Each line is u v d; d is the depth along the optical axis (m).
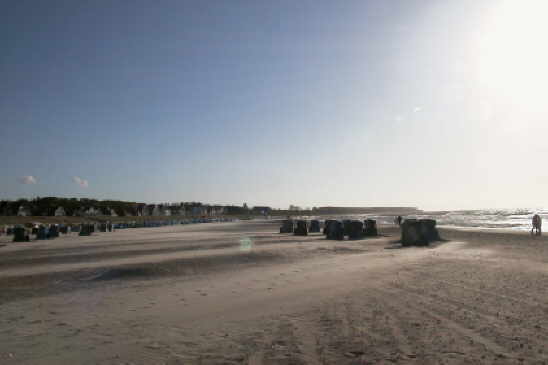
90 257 19.73
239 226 70.25
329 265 15.01
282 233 41.28
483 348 5.37
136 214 136.75
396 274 12.36
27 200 111.12
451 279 11.17
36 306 9.12
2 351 5.86
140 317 7.86
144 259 17.89
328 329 6.58
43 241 34.81
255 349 5.71
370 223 33.28
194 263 15.97
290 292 10.00
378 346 5.61
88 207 117.94
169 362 5.26
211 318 7.64
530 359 4.90
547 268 13.27
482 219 97.31
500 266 13.87
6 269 16.05
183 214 171.00
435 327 6.45
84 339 6.42
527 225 57.69
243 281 11.89
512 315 7.06
